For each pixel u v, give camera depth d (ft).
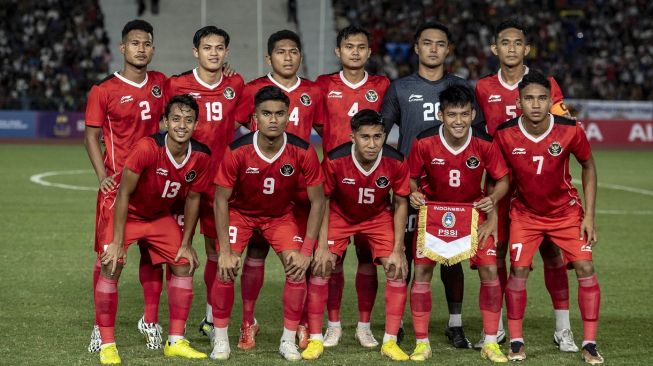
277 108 16.97
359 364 17.34
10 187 46.78
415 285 18.01
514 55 19.85
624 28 97.71
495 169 18.08
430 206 17.90
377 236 18.37
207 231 19.95
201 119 20.03
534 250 18.19
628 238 33.96
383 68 89.61
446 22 95.66
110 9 95.61
